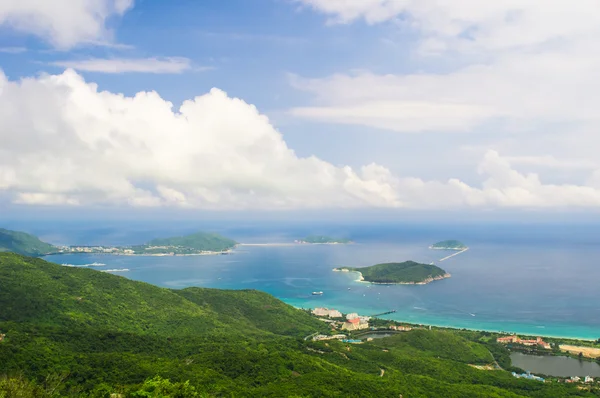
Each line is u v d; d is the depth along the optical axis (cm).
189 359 12238
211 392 9681
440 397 12188
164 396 6700
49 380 9575
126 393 7831
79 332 13338
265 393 10006
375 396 10962
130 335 13950
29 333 12588
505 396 13075
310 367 12494
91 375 10094
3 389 6538
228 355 12500
